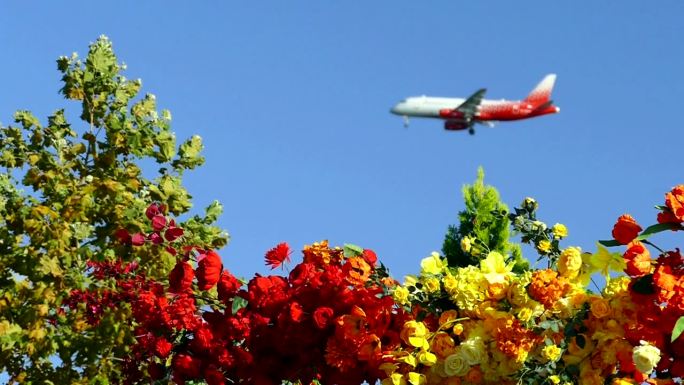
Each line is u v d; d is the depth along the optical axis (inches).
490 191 437.7
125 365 241.4
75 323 289.1
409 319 164.2
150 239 242.5
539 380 152.5
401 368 163.2
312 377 169.5
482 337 157.1
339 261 179.2
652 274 144.3
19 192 325.4
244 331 171.0
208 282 176.6
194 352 178.4
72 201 311.6
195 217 343.9
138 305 183.6
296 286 172.9
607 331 150.8
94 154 339.6
